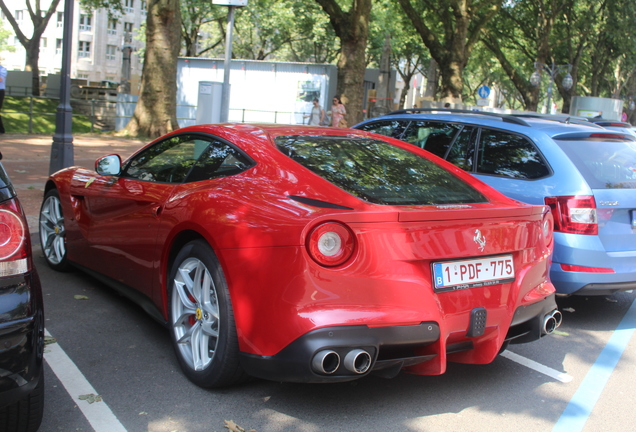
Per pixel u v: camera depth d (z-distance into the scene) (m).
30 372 2.37
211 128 4.04
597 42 38.06
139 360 3.72
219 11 37.97
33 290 2.45
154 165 4.27
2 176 2.53
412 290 2.98
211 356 3.35
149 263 3.89
